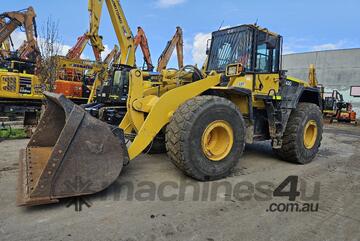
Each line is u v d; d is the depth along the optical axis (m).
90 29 11.66
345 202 3.38
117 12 11.34
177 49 15.30
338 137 9.89
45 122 4.02
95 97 10.10
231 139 3.96
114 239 2.37
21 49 15.17
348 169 4.98
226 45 5.18
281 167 4.90
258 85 4.74
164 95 3.74
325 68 26.84
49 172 2.74
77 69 13.10
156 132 3.71
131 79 4.14
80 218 2.69
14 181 3.57
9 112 10.91
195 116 3.57
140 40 14.37
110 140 3.04
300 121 5.09
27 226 2.52
